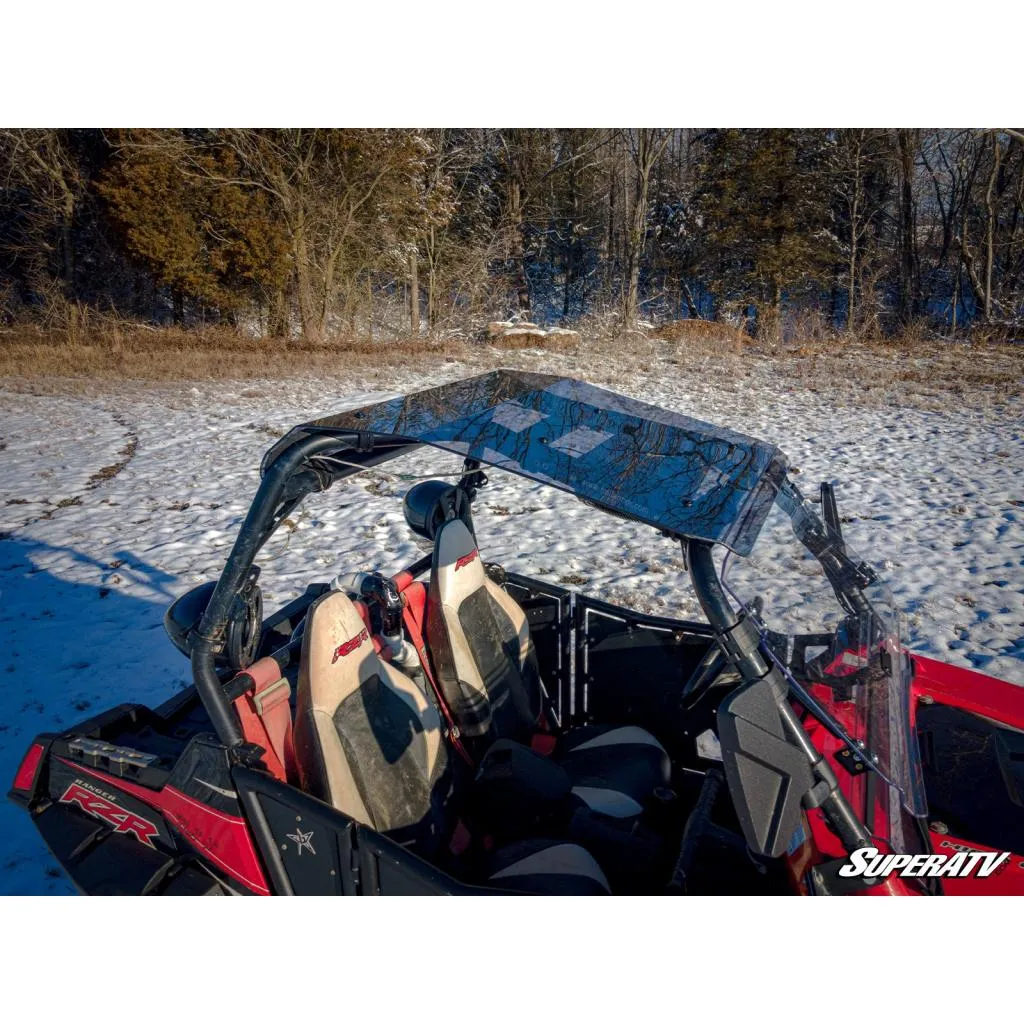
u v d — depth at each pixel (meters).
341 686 2.36
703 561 1.92
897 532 6.79
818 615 2.15
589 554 6.51
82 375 18.38
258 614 2.35
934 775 2.35
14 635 5.29
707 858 2.36
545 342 24.56
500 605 3.18
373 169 27.02
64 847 2.51
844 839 1.92
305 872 2.20
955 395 13.74
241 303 28.77
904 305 31.94
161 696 4.52
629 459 2.29
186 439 11.36
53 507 8.17
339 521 7.50
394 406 2.60
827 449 10.00
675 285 37.59
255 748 2.29
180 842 2.42
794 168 31.38
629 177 40.69
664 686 3.24
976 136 29.77
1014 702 2.67
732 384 15.63
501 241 33.69
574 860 2.36
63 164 29.00
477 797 2.69
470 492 3.32
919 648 4.73
